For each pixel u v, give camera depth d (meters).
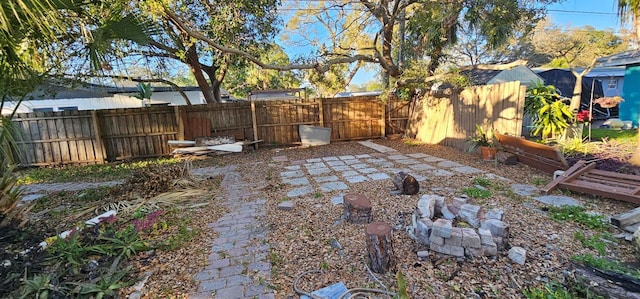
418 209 2.88
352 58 7.50
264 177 5.61
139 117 8.29
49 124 7.69
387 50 8.28
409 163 6.26
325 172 5.79
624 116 9.05
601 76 11.60
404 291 1.63
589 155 5.21
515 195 3.93
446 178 4.94
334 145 9.15
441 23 7.48
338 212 3.59
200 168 6.71
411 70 7.62
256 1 6.82
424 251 2.49
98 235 2.86
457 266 2.29
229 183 5.29
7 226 2.65
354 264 2.41
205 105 8.69
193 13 6.96
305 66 6.54
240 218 3.57
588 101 10.50
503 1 7.08
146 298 2.10
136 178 4.77
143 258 2.64
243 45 7.46
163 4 4.10
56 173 6.84
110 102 12.51
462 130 7.45
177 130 8.52
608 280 1.97
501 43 8.77
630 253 2.41
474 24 8.30
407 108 10.20
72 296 2.02
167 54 8.30
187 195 4.50
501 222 2.54
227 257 2.63
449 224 2.49
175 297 2.10
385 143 9.15
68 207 4.27
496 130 6.31
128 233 2.95
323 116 9.55
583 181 3.96
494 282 2.09
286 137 9.38
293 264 2.47
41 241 2.70
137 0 3.63
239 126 8.99
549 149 4.71
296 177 5.50
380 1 7.39
